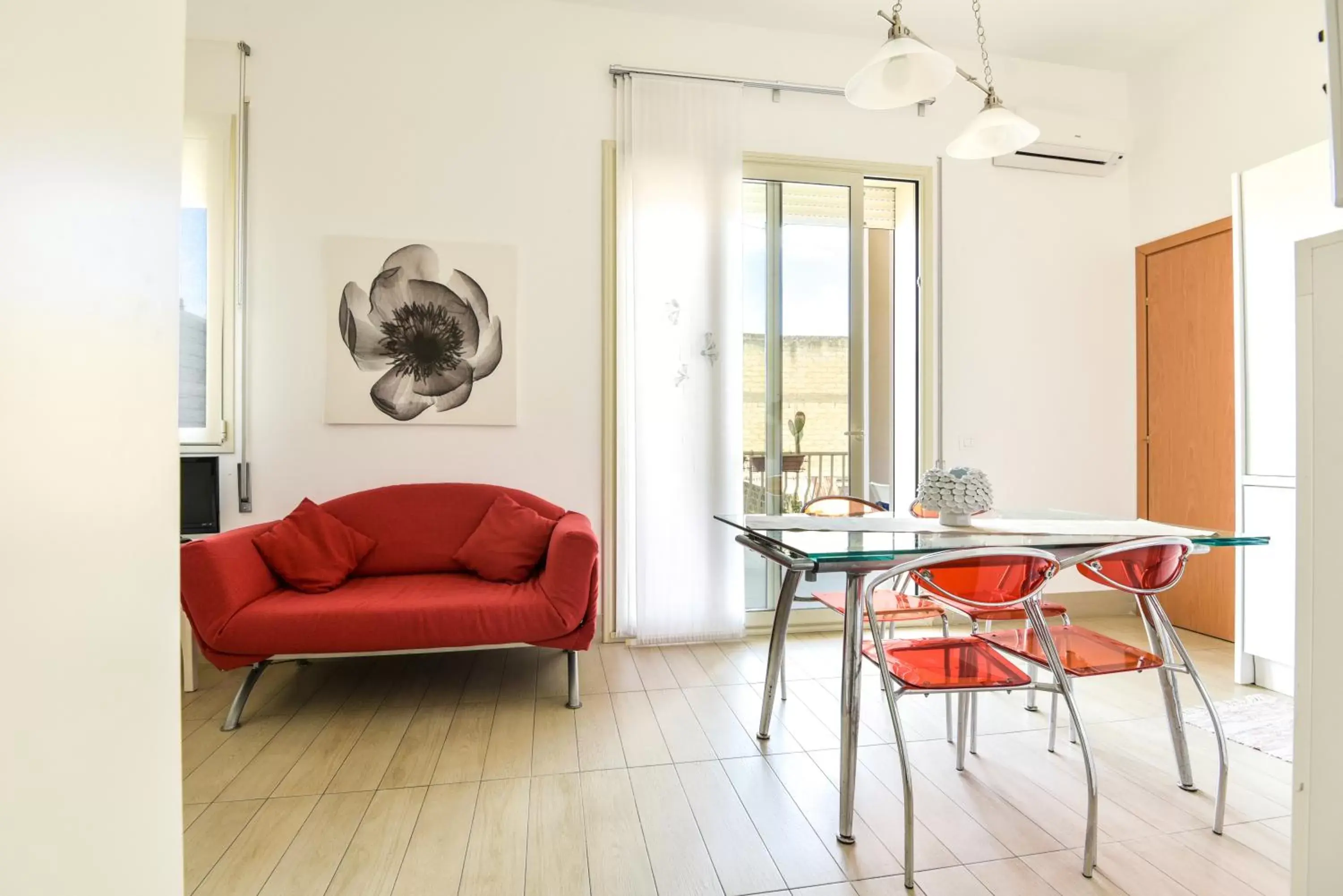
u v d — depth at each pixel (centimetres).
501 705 263
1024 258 401
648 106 346
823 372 379
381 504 314
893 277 396
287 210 320
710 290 350
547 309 344
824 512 301
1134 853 167
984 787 201
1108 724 247
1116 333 413
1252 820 182
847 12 355
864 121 380
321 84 324
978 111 394
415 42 333
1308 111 323
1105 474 410
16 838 54
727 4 347
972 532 213
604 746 227
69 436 61
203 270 312
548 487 344
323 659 321
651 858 165
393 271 328
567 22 346
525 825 179
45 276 58
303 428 321
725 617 350
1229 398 355
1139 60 402
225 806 188
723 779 205
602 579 349
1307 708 110
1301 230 274
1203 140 371
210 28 315
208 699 269
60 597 60
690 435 347
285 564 273
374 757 218
